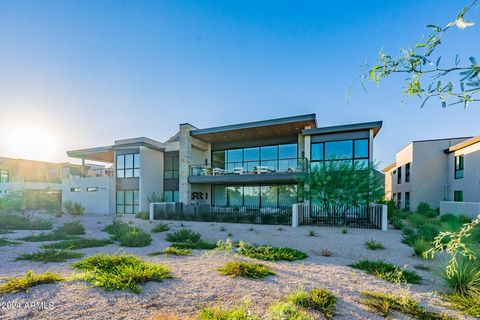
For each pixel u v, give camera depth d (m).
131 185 19.05
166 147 20.94
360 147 13.32
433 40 1.53
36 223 11.48
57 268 4.79
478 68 1.40
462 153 16.52
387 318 3.02
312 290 3.70
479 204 12.19
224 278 4.31
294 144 17.47
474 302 3.38
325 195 11.59
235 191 18.97
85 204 19.98
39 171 30.86
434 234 7.66
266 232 9.83
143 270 4.33
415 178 19.28
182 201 17.33
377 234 9.37
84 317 2.91
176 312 3.09
